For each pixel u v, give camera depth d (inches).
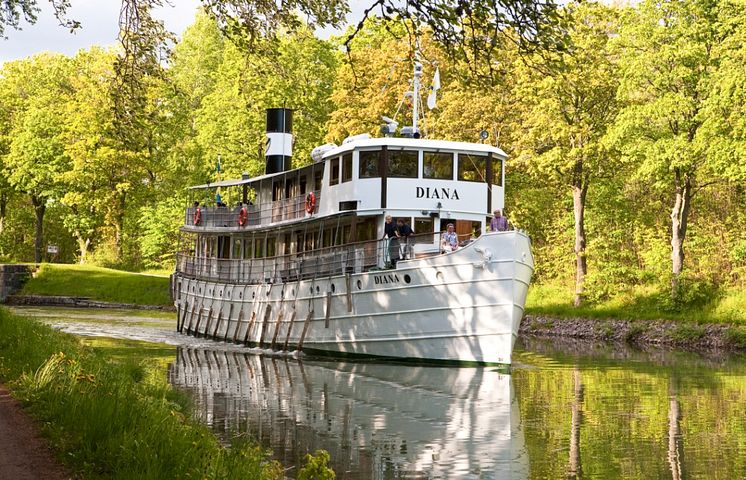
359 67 1947.6
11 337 732.0
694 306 1562.5
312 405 777.6
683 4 1487.5
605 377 1000.2
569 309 1765.5
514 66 1603.1
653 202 1905.8
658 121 1521.9
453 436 641.0
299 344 1238.9
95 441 394.0
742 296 1519.4
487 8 427.2
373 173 1149.1
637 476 522.9
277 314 1321.4
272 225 1371.8
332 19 550.6
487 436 642.2
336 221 1226.6
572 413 749.9
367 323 1135.0
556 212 2064.5
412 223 1147.3
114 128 633.6
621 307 1686.8
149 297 2369.6
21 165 2775.6
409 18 440.1
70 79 2812.5
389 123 1275.8
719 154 1374.3
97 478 354.9
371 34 2154.3
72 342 938.7
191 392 844.6
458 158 1160.2
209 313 1550.2
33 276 2559.1
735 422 706.2
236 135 2310.5
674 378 992.9
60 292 2464.3
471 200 1160.2
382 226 1152.2
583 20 1652.3
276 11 555.5
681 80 1488.7
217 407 757.9
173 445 386.3
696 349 1393.9
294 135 2194.9
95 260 2768.2
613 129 1552.7
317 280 1223.5
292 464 539.2
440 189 1150.3
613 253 1797.5
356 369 1061.8
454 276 1045.8
